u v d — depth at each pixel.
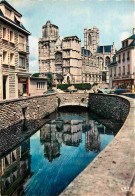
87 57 131.50
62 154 15.19
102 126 26.95
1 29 27.31
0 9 28.47
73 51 114.25
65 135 21.94
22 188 9.52
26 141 18.73
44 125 27.80
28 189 9.43
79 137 21.02
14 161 13.49
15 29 31.67
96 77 142.38
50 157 14.27
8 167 12.41
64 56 114.88
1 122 19.94
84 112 43.97
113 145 5.84
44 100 37.22
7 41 29.11
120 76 50.75
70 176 10.98
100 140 19.72
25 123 26.56
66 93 50.34
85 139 20.11
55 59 118.06
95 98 44.59
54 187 9.71
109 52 153.12
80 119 33.25
